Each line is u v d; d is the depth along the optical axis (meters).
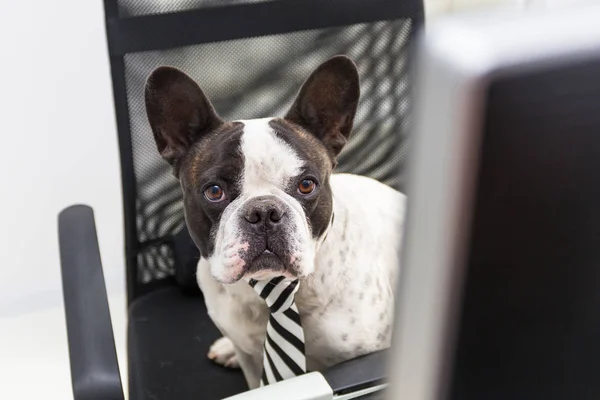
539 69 0.22
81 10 1.89
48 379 2.02
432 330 0.27
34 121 1.98
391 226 1.25
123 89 1.22
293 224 1.01
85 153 2.08
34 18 1.86
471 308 0.27
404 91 1.31
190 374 1.28
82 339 0.91
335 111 1.13
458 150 0.23
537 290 0.27
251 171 1.05
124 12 1.18
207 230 1.10
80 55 1.94
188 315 1.40
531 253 0.26
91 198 2.15
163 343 1.34
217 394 1.24
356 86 1.12
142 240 1.39
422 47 0.23
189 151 1.13
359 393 0.81
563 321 0.28
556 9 0.24
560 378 0.30
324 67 1.09
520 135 0.23
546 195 0.24
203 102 1.11
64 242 1.15
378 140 1.34
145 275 1.44
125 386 1.73
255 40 1.23
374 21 1.26
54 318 2.23
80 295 1.01
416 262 0.26
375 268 1.16
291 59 1.26
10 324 2.21
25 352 2.11
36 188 2.08
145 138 1.27
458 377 0.29
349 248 1.13
